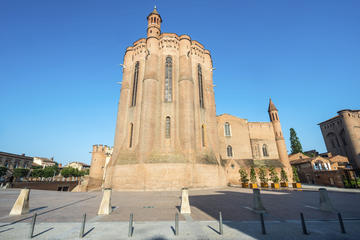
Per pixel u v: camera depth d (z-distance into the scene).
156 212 11.30
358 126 54.00
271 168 34.47
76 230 7.73
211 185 29.02
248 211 11.52
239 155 42.41
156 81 31.98
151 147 28.14
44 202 15.62
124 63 37.84
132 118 31.98
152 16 37.62
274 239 6.71
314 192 23.02
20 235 7.13
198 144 31.33
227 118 45.00
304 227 7.32
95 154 52.34
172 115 31.00
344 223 8.72
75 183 57.38
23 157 64.56
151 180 25.84
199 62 37.62
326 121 68.94
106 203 11.15
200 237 6.92
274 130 47.44
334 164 43.31
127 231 7.60
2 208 12.59
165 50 34.88
